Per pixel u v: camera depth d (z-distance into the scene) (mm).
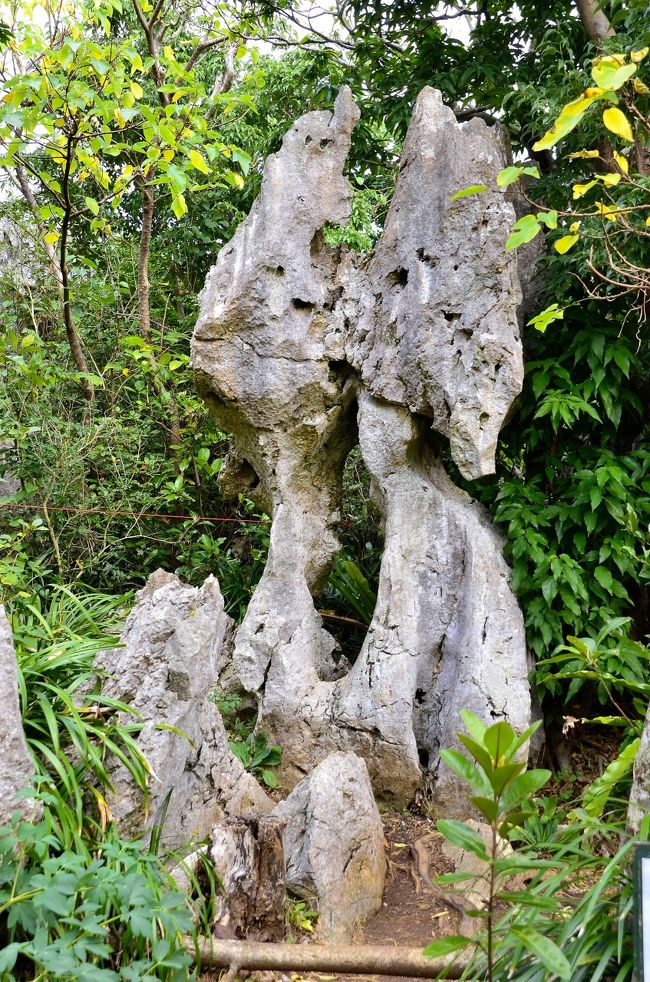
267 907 2777
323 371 4484
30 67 5688
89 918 2203
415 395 4184
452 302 4074
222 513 6465
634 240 4086
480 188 2463
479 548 4070
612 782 2605
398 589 4145
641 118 3189
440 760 3936
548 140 2176
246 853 2773
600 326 4266
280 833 2840
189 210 7777
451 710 3926
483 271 4008
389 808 4027
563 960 1829
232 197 8117
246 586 5777
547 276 4488
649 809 2260
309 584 4750
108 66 4680
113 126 7086
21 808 2494
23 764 2525
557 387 4301
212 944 2551
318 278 4523
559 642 4180
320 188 4527
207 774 3354
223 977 2537
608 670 3895
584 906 2162
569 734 4340
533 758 4090
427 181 4215
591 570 4129
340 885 3117
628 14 4195
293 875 3084
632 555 3752
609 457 4168
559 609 4133
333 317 4488
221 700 4383
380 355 4293
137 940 2457
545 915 2369
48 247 6395
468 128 4133
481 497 4473
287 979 2740
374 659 4094
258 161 8094
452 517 4199
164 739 2949
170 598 3213
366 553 5895
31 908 2289
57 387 6102
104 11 4914
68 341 6414
